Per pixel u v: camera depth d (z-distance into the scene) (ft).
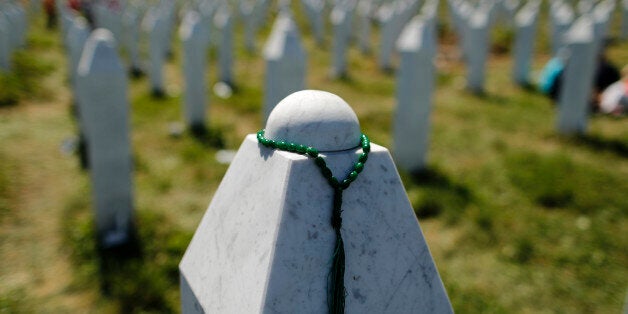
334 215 4.09
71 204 12.84
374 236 4.35
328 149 4.22
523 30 23.52
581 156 15.69
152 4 42.01
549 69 21.91
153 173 14.38
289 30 11.41
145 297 10.19
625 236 11.98
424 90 13.80
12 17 24.58
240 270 4.25
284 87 11.35
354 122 4.39
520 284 10.79
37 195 13.43
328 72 26.35
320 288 4.08
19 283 10.66
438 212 12.68
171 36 33.27
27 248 11.55
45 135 16.56
